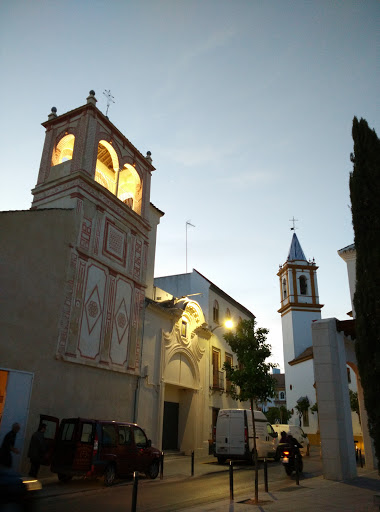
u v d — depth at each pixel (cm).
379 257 1004
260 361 1210
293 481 1338
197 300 2786
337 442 1345
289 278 5472
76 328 1511
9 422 1205
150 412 1917
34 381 1306
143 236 2070
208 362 2588
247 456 1852
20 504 588
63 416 1395
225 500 977
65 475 1169
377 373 956
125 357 1784
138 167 2136
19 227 1363
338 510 850
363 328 996
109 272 1759
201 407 2408
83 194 1672
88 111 1792
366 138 1109
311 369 4438
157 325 2094
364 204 1064
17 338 1276
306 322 5231
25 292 1334
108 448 1152
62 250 1515
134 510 705
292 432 2523
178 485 1212
